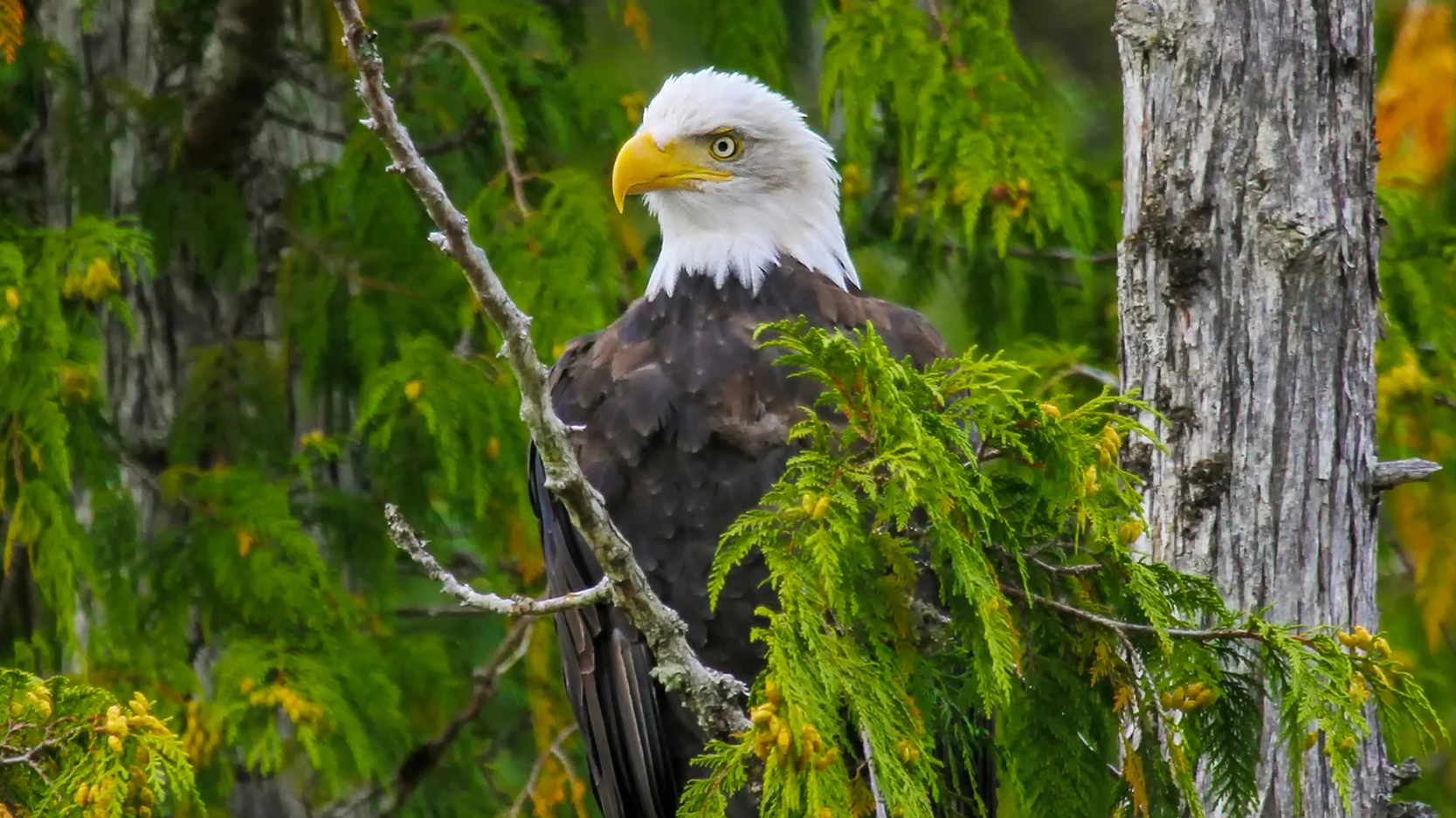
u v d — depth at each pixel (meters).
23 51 11.94
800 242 9.89
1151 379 7.94
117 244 10.41
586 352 9.34
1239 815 6.96
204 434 12.05
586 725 9.54
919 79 11.70
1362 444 7.82
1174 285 7.86
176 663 10.74
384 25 12.23
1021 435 6.43
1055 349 12.10
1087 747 7.02
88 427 10.94
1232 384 7.77
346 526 11.95
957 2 12.20
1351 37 7.82
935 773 6.50
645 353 9.11
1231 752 6.82
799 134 9.98
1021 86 12.23
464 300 11.66
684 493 8.81
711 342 8.95
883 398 6.16
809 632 5.97
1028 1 19.75
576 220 11.23
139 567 11.14
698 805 6.07
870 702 6.13
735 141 9.83
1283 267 7.72
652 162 9.78
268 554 10.96
